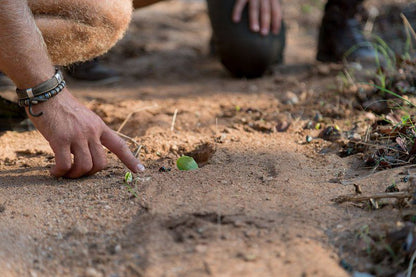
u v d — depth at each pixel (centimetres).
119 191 129
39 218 123
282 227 118
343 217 120
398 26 237
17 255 116
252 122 161
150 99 182
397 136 141
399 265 112
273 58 200
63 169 129
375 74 171
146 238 117
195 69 220
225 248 114
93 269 113
